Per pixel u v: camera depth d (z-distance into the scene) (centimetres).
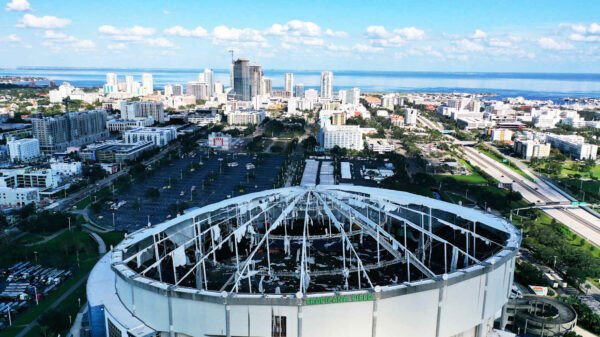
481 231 18950
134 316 14000
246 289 15525
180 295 12769
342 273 16225
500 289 14800
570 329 19125
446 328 13488
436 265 17688
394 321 12800
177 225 18762
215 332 12762
